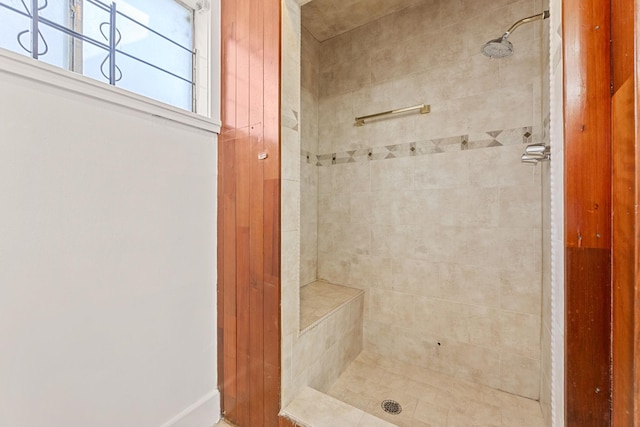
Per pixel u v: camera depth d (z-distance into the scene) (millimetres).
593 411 700
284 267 1238
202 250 1330
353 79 2146
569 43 715
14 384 803
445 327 1782
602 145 677
